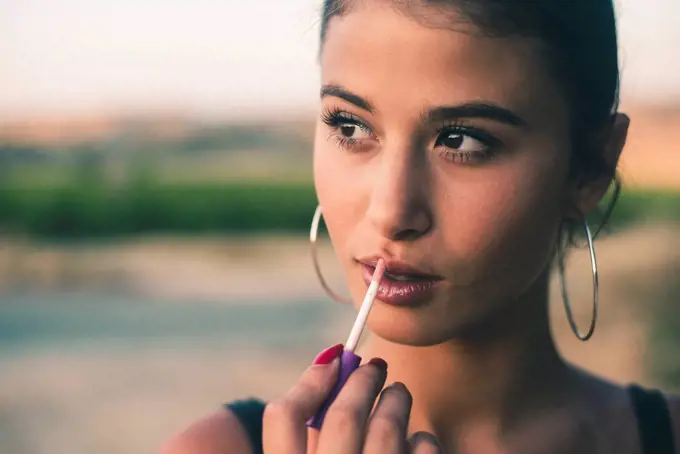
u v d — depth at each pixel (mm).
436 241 1007
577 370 1316
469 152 1008
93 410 4617
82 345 5910
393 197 985
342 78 1016
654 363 3902
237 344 5758
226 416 1198
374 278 996
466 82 982
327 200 1069
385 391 960
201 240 11188
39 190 11336
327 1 1082
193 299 7297
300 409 933
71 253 10062
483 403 1176
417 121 991
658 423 1277
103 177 11844
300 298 7188
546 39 1021
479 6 977
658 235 5098
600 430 1247
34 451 4070
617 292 4445
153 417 4500
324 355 979
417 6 973
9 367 5426
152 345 5824
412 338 1027
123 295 7562
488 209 1012
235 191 11711
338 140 1058
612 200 1347
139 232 11477
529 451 1188
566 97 1065
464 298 1029
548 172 1053
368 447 909
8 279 8344
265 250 10133
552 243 1104
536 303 1202
